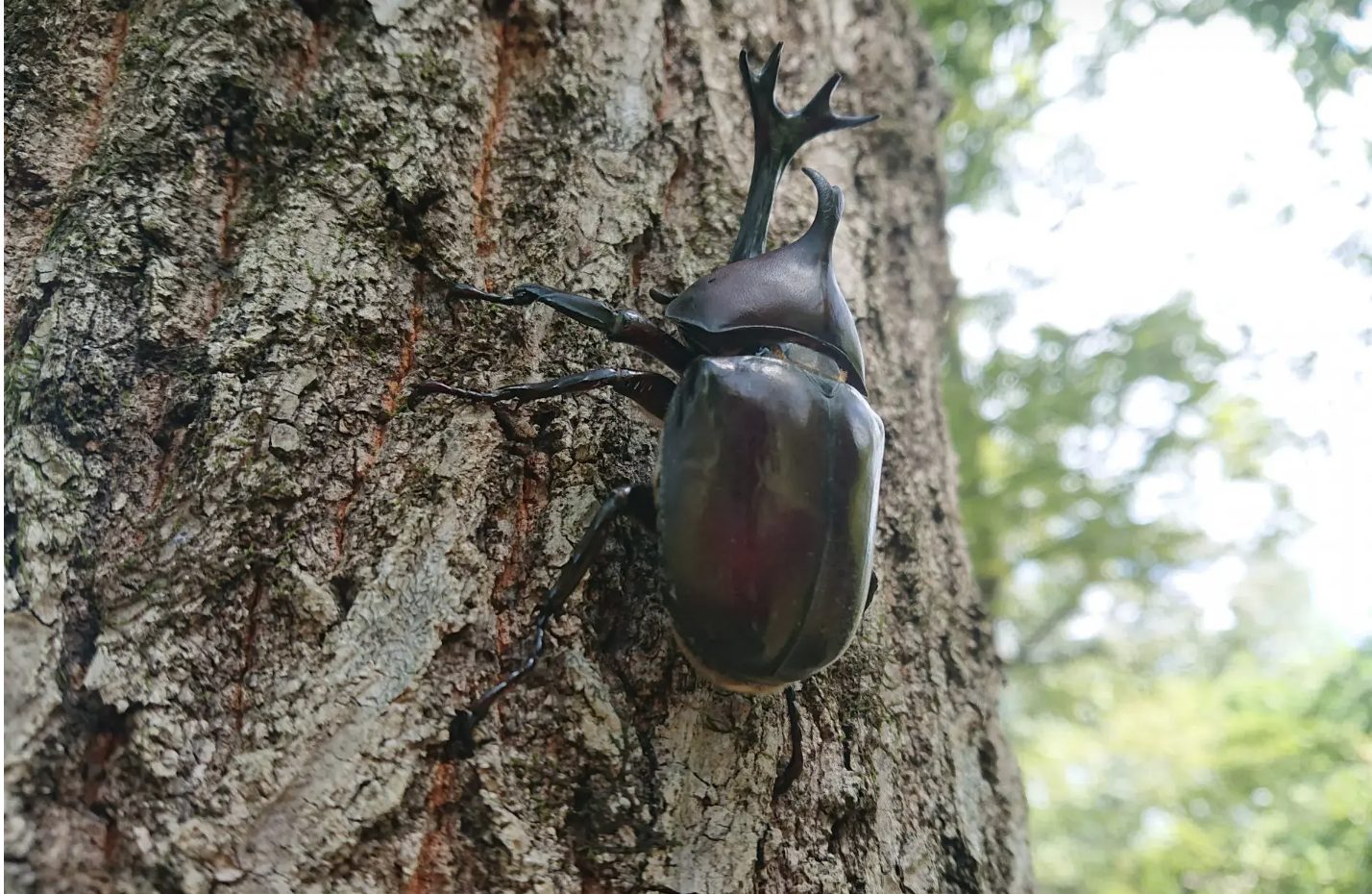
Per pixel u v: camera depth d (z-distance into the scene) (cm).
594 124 21
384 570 17
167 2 19
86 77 19
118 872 15
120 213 18
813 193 24
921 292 26
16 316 17
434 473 18
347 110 19
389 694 17
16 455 17
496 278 19
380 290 18
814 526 17
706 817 17
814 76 25
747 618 17
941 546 23
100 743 16
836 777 18
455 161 20
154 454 17
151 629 16
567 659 17
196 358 17
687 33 23
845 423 18
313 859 16
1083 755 138
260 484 17
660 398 19
